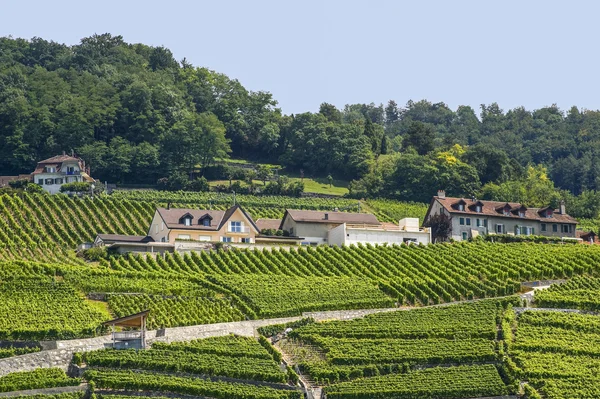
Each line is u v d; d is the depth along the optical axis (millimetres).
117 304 161750
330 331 154250
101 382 130500
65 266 177625
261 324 158375
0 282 162625
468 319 161500
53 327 145000
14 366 134125
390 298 174750
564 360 146875
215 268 188250
